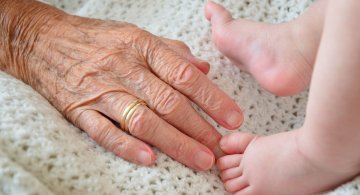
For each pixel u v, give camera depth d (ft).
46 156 1.10
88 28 1.40
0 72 1.33
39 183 1.05
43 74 1.35
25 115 1.15
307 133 1.10
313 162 1.13
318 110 1.05
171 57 1.31
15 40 1.40
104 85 1.28
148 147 1.21
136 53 1.33
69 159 1.12
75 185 1.11
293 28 1.34
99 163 1.18
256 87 1.41
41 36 1.39
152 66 1.32
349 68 0.98
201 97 1.28
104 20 1.44
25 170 1.07
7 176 1.03
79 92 1.29
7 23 1.41
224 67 1.42
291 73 1.32
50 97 1.32
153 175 1.19
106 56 1.32
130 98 1.24
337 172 1.13
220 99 1.28
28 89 1.27
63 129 1.20
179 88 1.29
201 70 1.35
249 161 1.23
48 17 1.43
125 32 1.36
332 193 1.13
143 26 1.52
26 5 1.45
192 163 1.23
